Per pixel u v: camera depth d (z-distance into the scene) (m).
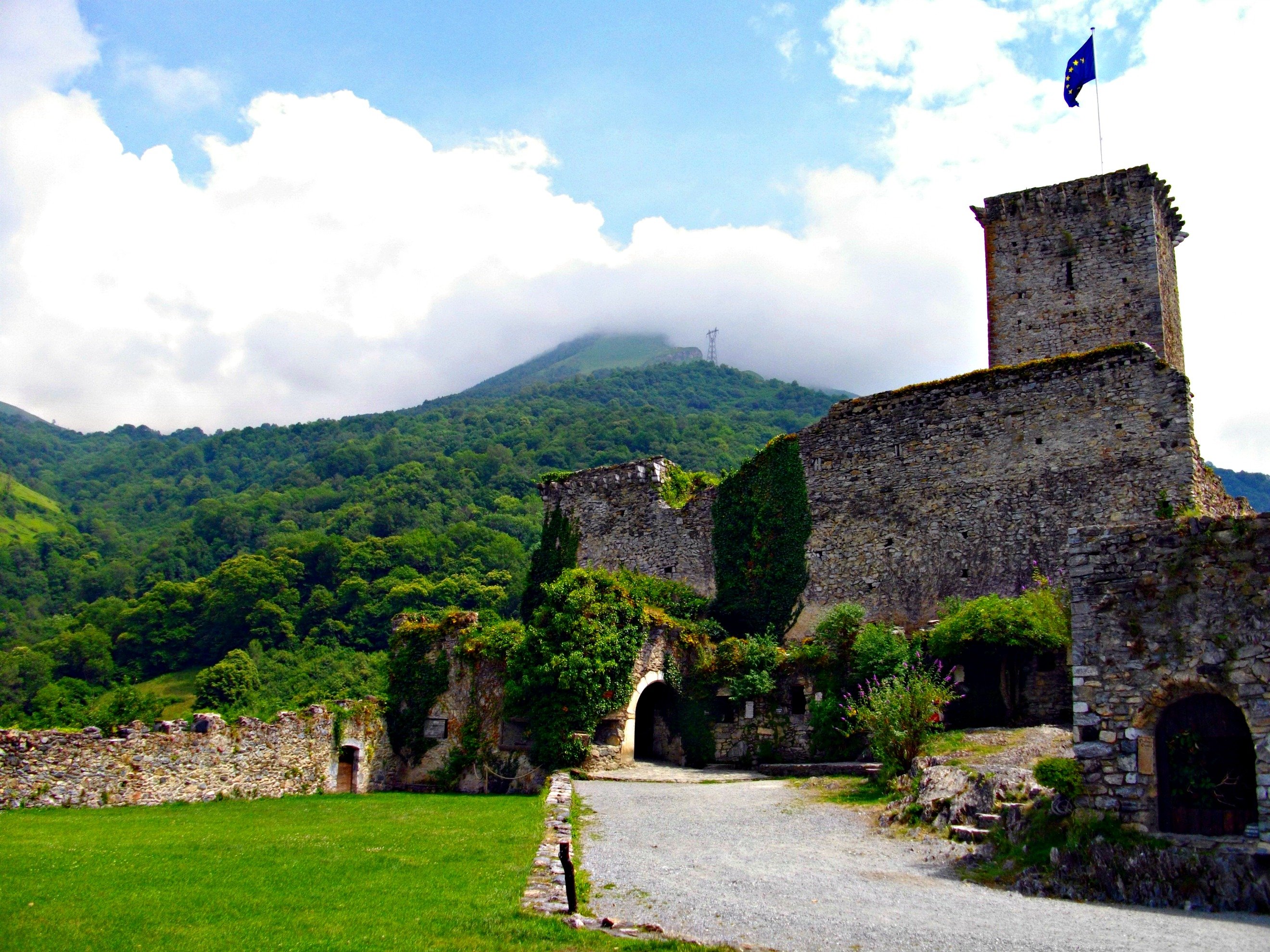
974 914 12.84
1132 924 12.27
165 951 10.56
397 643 34.00
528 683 30.02
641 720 32.84
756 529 38.47
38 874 14.23
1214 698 14.37
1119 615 15.10
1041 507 31.94
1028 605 27.03
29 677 70.88
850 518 36.06
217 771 26.58
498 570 86.69
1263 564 14.15
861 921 12.48
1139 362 31.06
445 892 13.44
